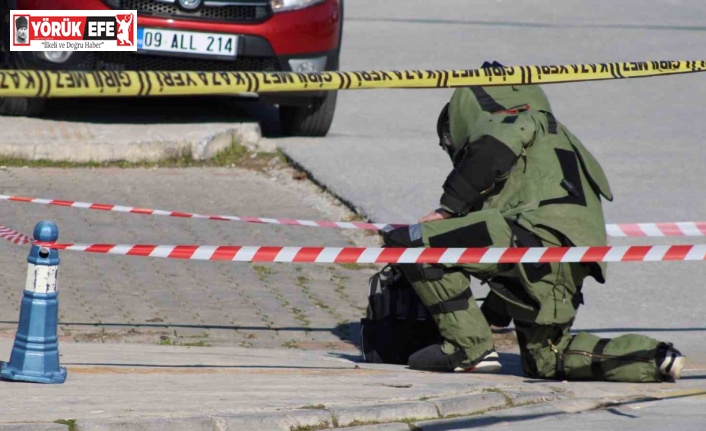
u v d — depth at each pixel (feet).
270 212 96.78
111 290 75.10
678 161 114.42
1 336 63.87
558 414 51.34
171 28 110.52
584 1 226.58
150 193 100.32
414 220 92.63
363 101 144.87
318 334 69.82
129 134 111.96
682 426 49.19
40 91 38.17
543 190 57.31
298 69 115.85
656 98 147.64
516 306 57.57
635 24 199.41
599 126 130.72
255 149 116.37
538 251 53.06
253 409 47.42
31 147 106.52
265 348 65.92
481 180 56.39
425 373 59.06
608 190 59.31
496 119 57.93
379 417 48.49
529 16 207.92
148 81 40.45
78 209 93.40
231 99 137.69
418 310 63.00
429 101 146.00
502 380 57.47
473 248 53.88
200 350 63.41
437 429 48.21
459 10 214.07
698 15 210.18
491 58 168.04
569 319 57.21
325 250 53.67
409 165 110.83
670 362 56.54
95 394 49.29
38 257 52.03
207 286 77.66
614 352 57.16
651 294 77.61
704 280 80.94
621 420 50.21
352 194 99.71
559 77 55.42
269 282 79.71
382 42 179.93
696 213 95.96
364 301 76.95
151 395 49.57
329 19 117.60
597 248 52.34
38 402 46.93
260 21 113.29
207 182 105.40
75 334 65.98
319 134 122.83
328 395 50.83
